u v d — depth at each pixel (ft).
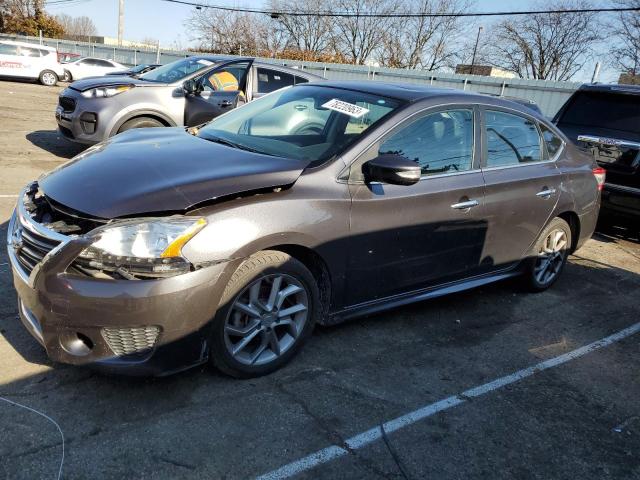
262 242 9.28
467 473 8.48
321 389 10.09
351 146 10.85
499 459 8.89
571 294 16.71
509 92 68.64
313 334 12.07
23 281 8.75
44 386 9.21
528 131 14.84
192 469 7.83
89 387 9.33
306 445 8.61
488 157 13.37
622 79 112.27
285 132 12.02
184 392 9.49
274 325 10.09
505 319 14.32
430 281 12.64
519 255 14.85
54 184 9.66
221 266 8.84
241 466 8.00
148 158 10.34
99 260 8.23
